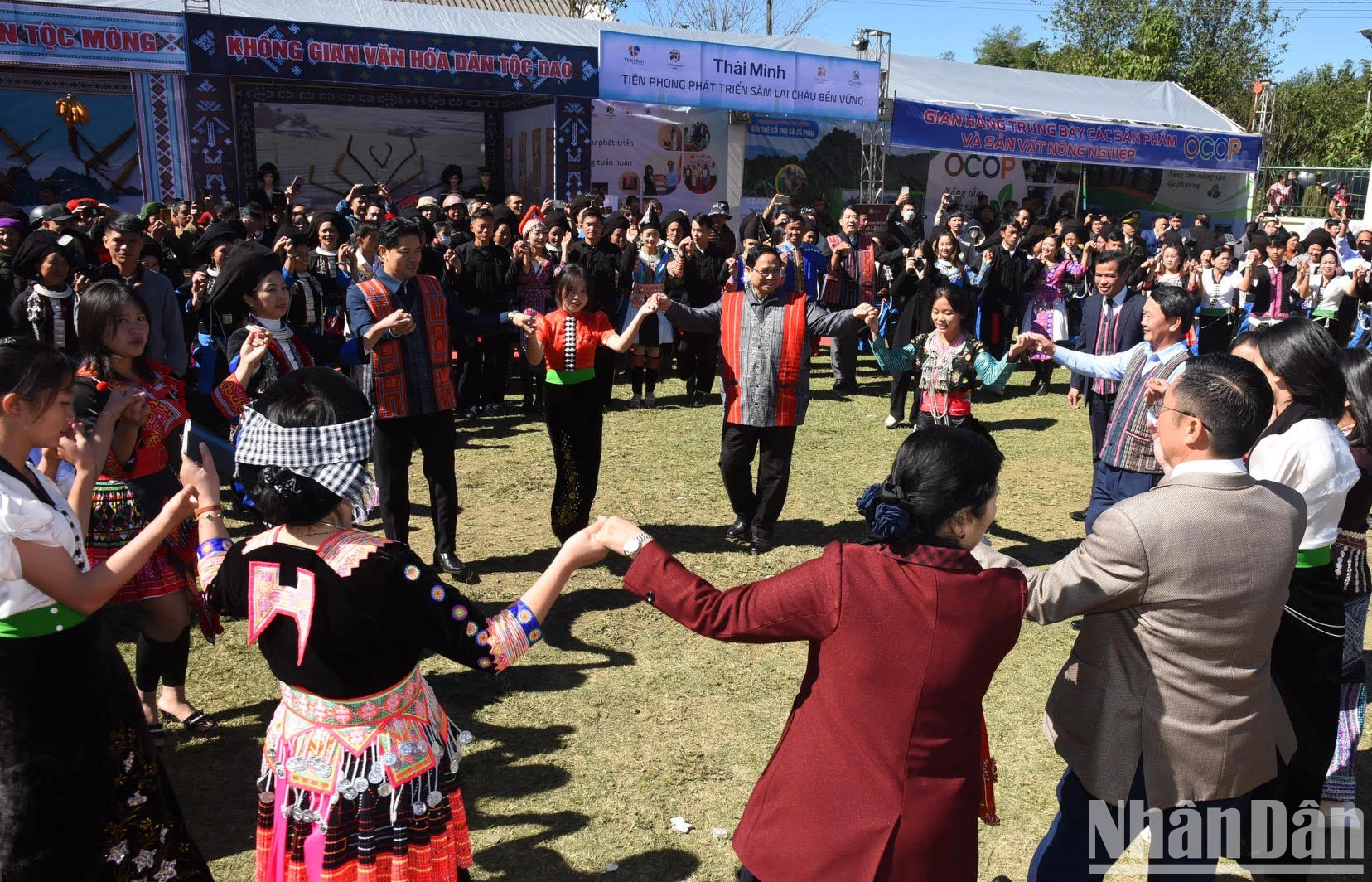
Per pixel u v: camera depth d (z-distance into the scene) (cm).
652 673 464
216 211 964
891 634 208
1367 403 326
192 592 388
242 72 1189
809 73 1440
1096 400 692
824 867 210
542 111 1596
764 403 584
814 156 1770
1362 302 1195
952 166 1936
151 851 266
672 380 1143
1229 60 3838
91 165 1434
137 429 359
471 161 1792
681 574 220
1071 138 1780
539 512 684
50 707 242
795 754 219
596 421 577
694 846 341
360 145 1700
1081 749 253
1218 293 1178
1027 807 368
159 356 618
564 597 547
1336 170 2444
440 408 534
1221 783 244
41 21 1102
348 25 1236
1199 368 242
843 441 891
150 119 1201
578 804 363
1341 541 337
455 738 246
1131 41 3916
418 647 231
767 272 573
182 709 410
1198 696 239
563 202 1298
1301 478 303
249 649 482
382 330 486
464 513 681
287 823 228
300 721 227
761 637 215
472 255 925
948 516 212
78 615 245
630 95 1344
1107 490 510
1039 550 639
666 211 1669
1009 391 1141
